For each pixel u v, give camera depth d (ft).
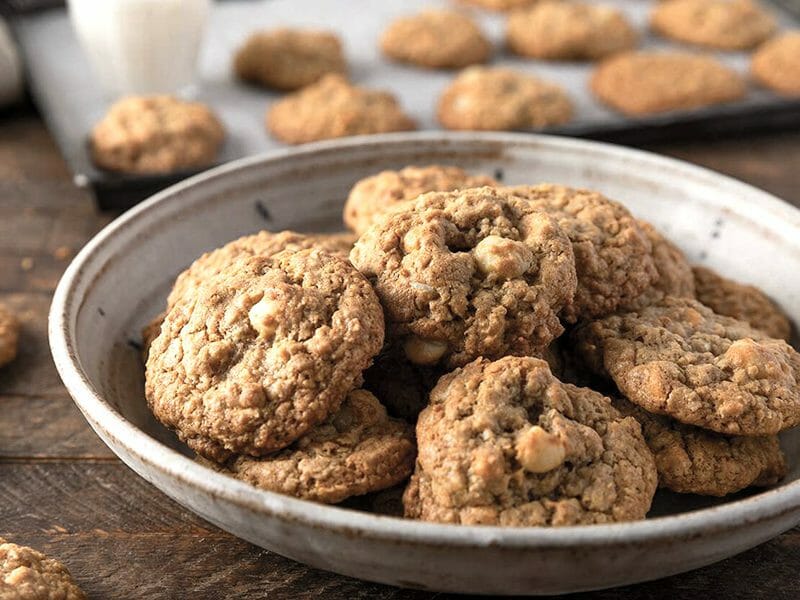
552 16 2.69
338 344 1.36
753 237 1.69
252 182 1.73
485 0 2.89
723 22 2.72
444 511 1.25
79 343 1.47
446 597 1.41
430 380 1.45
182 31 2.37
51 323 1.44
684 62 2.52
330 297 1.39
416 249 1.41
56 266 1.95
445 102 2.43
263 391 1.36
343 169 1.78
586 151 1.77
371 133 2.30
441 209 1.45
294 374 1.36
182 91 2.49
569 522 1.25
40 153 2.27
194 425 1.37
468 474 1.26
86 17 2.34
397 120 2.33
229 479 1.20
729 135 2.40
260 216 1.75
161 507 1.52
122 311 1.58
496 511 1.25
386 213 1.48
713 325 1.49
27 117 2.39
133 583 1.43
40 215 2.08
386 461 1.36
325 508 1.17
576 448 1.30
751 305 1.62
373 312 1.39
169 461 1.23
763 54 2.58
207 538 1.48
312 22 2.82
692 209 1.73
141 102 2.27
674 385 1.39
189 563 1.45
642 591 1.42
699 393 1.39
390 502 1.38
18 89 2.38
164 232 1.65
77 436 1.62
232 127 2.38
